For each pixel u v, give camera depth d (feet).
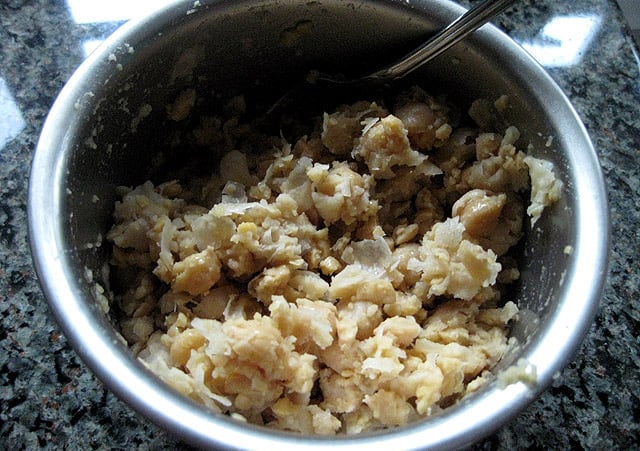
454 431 0.35
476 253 0.46
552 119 0.45
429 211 0.50
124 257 0.46
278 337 0.40
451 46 0.47
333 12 0.47
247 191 0.50
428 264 0.46
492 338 0.45
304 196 0.49
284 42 0.50
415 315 0.46
